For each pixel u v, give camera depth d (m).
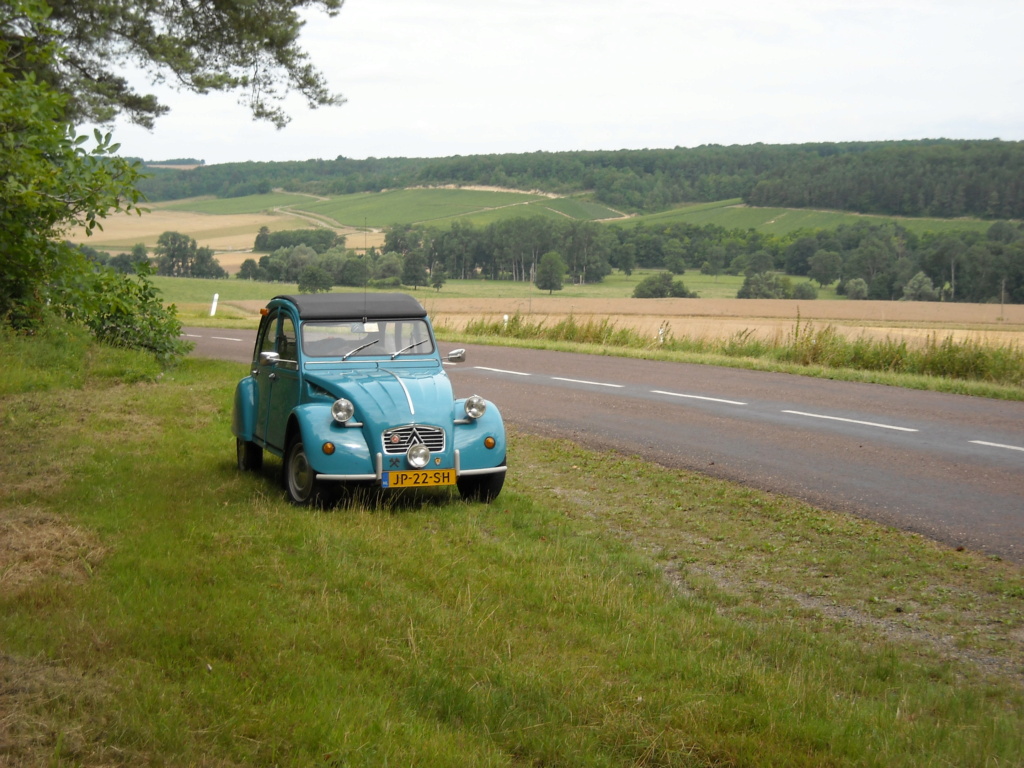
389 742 3.62
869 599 5.89
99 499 7.47
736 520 7.77
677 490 8.79
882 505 8.20
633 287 148.88
